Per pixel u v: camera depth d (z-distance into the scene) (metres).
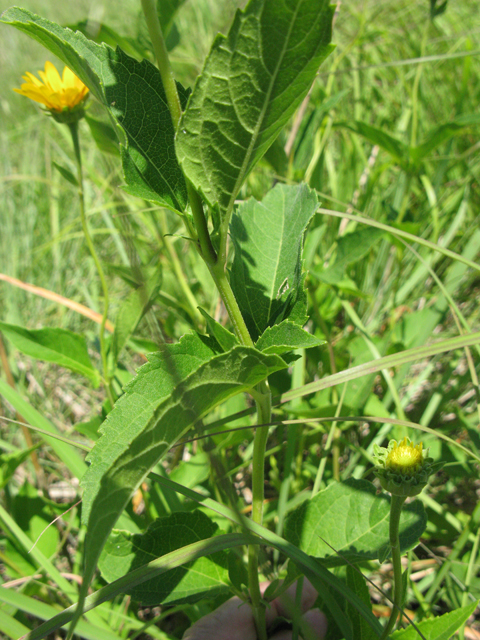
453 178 0.67
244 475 0.47
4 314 0.62
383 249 0.56
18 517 0.37
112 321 0.57
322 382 0.26
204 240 0.17
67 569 0.40
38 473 0.44
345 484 0.26
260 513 0.22
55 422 0.53
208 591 0.25
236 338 0.18
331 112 0.62
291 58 0.14
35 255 0.69
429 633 0.22
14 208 0.75
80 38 0.18
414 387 0.45
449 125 0.42
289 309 0.20
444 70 0.78
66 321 0.61
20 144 0.89
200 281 0.56
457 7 0.89
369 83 0.72
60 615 0.19
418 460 0.19
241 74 0.14
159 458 0.15
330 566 0.24
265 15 0.13
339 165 0.67
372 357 0.44
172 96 0.16
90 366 0.37
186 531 0.25
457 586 0.33
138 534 0.24
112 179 0.18
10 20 0.17
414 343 0.45
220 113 0.15
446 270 0.58
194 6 0.59
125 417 0.18
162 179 0.19
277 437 0.46
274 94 0.15
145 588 0.24
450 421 0.48
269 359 0.16
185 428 0.16
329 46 0.14
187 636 0.28
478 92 0.71
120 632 0.32
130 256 0.17
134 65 0.18
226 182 0.16
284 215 0.24
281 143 0.44
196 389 0.15
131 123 0.18
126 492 0.14
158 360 0.18
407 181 0.47
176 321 0.53
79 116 0.33
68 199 0.78
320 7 0.13
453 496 0.44
